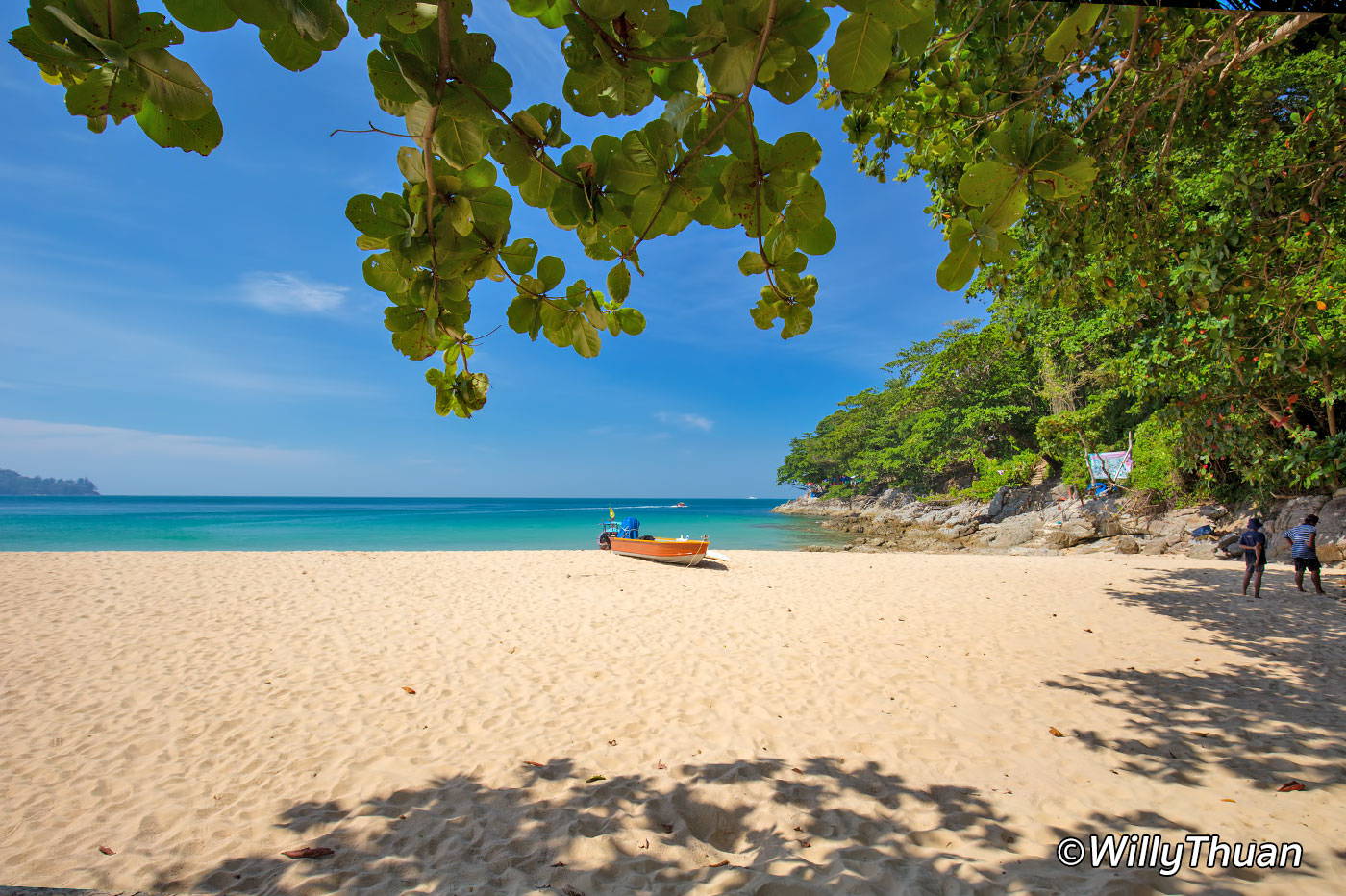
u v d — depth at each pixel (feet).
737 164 4.04
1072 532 68.90
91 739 15.40
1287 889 9.39
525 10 3.29
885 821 11.62
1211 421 22.26
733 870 10.06
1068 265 16.02
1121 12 10.82
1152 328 21.50
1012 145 3.90
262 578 39.14
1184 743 14.97
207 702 17.97
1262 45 11.66
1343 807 11.81
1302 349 16.19
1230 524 56.80
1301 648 23.58
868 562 52.13
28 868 10.17
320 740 15.40
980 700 18.20
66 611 29.22
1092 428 83.97
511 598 34.19
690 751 14.79
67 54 2.46
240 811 12.07
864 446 189.57
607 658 22.65
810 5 3.19
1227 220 14.64
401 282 4.96
